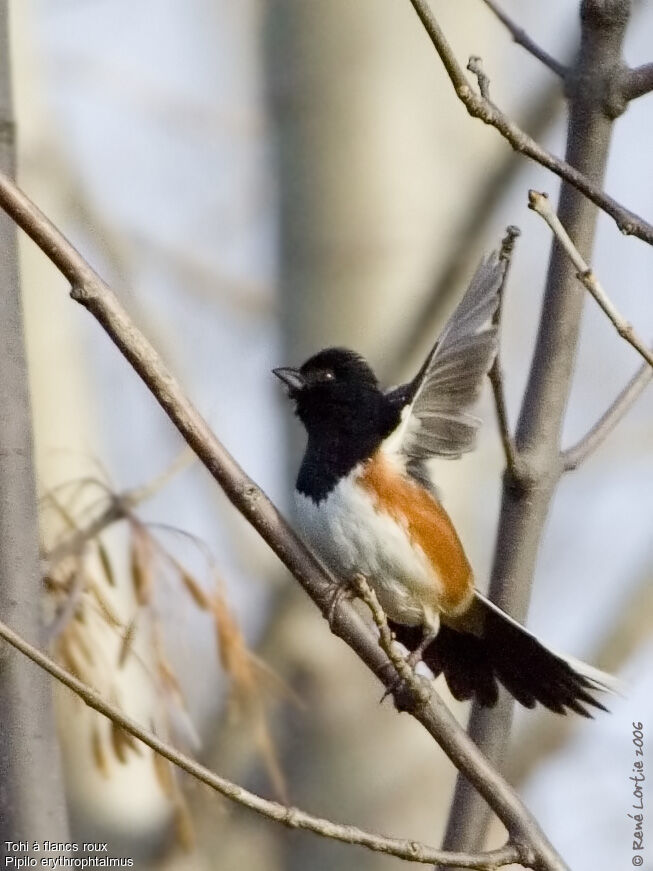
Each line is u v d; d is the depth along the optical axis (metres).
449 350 7.95
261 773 11.59
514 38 8.05
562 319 7.92
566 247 6.23
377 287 11.72
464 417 8.12
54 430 11.73
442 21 12.05
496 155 11.23
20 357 6.77
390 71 11.91
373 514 8.44
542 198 6.24
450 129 11.95
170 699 8.51
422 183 11.87
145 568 8.65
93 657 8.31
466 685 8.41
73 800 11.16
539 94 10.95
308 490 8.69
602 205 6.36
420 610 8.55
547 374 7.93
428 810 11.87
